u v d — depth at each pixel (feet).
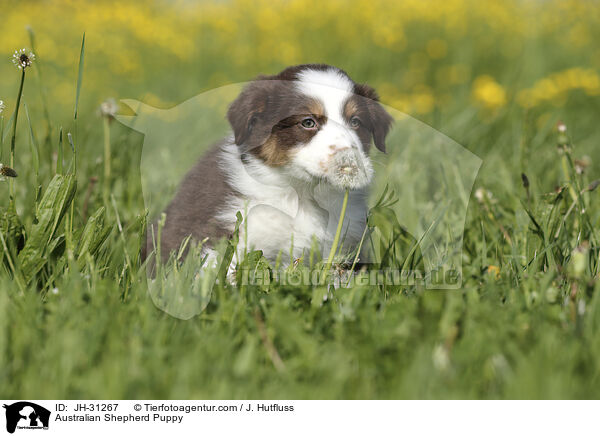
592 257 12.57
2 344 8.60
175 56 42.83
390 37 39.58
